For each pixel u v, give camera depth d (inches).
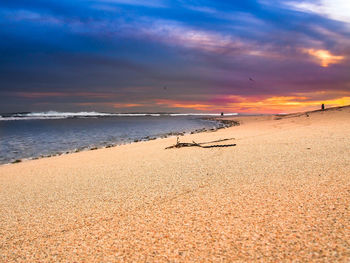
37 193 219.1
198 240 112.0
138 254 106.0
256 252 98.5
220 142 456.1
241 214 133.3
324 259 89.7
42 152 578.6
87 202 179.3
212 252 101.9
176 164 285.3
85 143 723.4
